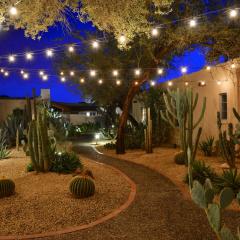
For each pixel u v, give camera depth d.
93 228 5.81
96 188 8.24
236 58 12.28
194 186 3.12
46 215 6.34
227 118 13.63
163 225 5.88
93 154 16.67
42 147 9.68
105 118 28.98
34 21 7.40
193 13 11.94
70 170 9.89
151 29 9.29
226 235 2.95
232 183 7.60
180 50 14.48
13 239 5.37
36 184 8.45
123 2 7.33
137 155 15.33
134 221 6.12
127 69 17.31
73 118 36.78
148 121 15.66
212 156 13.36
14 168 10.63
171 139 18.52
